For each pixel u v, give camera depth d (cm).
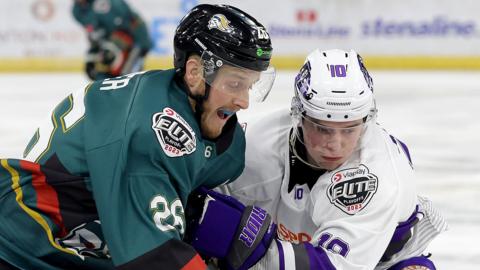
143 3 1761
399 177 335
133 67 1337
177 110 295
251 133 367
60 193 291
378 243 323
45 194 291
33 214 290
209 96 300
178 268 277
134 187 279
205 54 295
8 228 294
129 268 275
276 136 360
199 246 322
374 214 323
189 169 293
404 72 1734
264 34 300
